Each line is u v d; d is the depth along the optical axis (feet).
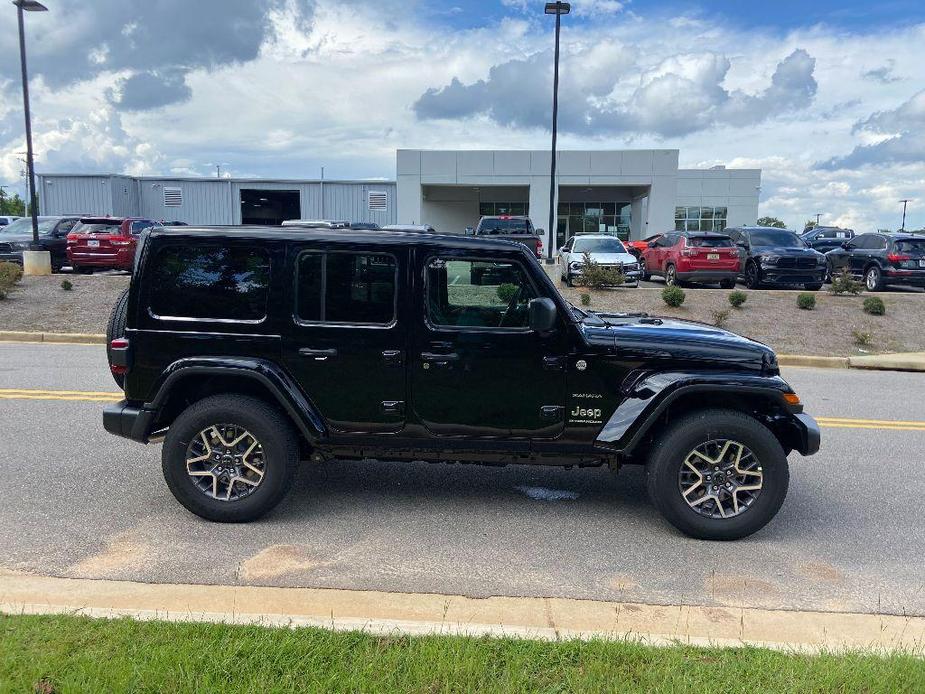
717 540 14.90
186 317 14.93
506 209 148.77
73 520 15.30
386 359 14.75
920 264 63.72
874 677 8.95
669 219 129.18
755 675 9.01
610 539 14.93
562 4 77.25
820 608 12.03
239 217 138.21
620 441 14.57
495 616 11.29
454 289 14.75
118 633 9.55
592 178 129.08
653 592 12.51
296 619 10.23
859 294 60.23
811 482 19.06
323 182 135.95
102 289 56.65
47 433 22.02
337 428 15.06
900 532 15.61
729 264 64.23
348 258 14.67
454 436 15.06
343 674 8.70
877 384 34.73
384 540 14.60
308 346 14.75
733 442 14.52
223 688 8.33
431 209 148.36
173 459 14.92
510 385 14.80
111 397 27.02
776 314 52.31
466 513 16.25
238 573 12.88
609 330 15.23
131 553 13.67
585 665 9.13
